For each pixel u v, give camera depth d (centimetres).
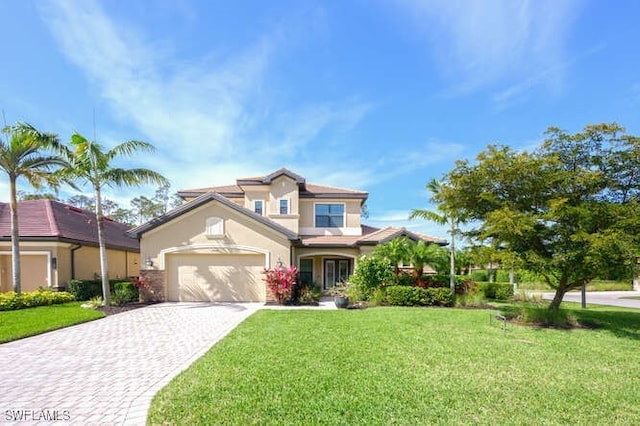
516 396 573
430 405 532
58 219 2106
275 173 2302
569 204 1196
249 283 1855
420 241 1869
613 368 733
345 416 493
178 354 831
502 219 1153
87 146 1548
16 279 1609
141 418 498
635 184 1166
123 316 1364
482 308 1616
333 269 2452
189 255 1850
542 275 1354
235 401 542
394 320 1247
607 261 1113
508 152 1301
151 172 1725
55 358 800
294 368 700
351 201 2456
